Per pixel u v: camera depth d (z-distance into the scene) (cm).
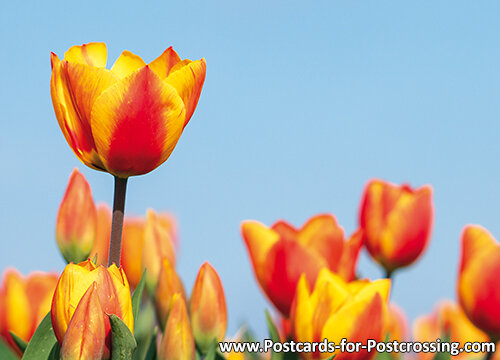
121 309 108
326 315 119
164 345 115
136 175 113
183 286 122
